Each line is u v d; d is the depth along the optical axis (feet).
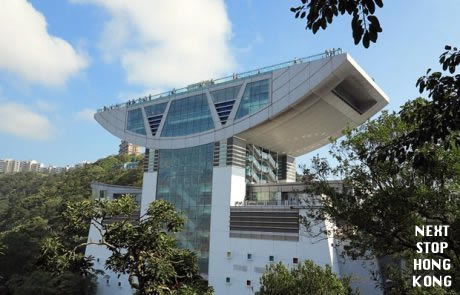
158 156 176.04
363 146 53.67
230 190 149.48
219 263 144.46
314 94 138.21
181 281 53.16
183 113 171.83
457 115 24.44
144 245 48.80
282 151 186.39
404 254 59.57
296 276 78.54
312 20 19.02
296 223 129.80
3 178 604.90
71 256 48.32
